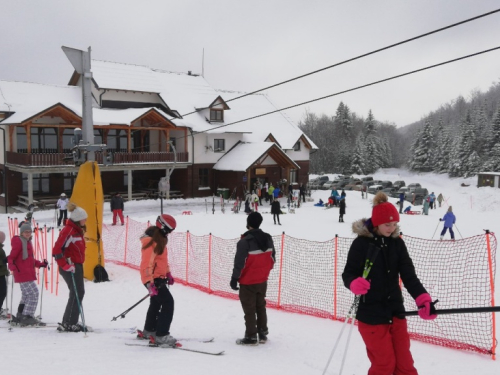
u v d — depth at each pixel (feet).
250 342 21.47
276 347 21.38
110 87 128.47
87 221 41.37
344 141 346.54
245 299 21.48
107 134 122.11
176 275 41.78
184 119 132.67
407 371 12.49
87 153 42.29
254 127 150.82
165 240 20.49
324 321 28.40
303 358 19.58
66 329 23.76
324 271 39.83
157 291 20.39
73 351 18.83
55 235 68.18
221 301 33.91
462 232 74.49
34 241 63.16
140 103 137.08
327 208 111.96
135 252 50.72
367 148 336.70
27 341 21.06
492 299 22.66
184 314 29.91
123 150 134.10
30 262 25.62
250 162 128.88
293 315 30.35
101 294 36.47
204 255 46.32
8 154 113.09
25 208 108.27
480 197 164.55
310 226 80.94
